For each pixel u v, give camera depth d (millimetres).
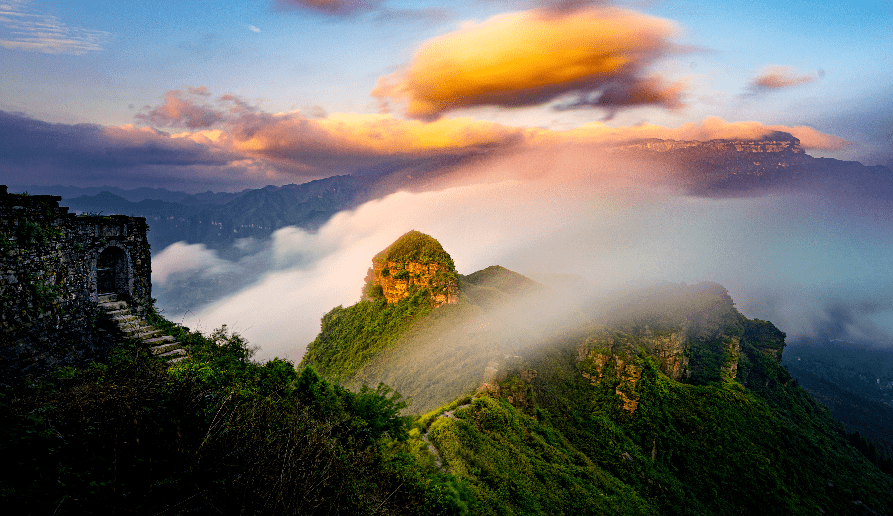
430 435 28875
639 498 35125
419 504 13859
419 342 53219
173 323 19156
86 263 16203
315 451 10094
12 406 8094
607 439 43406
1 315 11938
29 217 13188
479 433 31656
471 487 22953
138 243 20078
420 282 60688
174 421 8297
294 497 8203
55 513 6191
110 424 7977
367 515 10414
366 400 17203
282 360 16203
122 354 14602
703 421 51844
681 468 46469
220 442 8328
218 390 11055
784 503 44438
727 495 44500
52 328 13914
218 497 7402
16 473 6863
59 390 9961
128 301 19109
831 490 49469
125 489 7023
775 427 56156
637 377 50750
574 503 27766
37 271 13367
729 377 69062
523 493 25578
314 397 14695
